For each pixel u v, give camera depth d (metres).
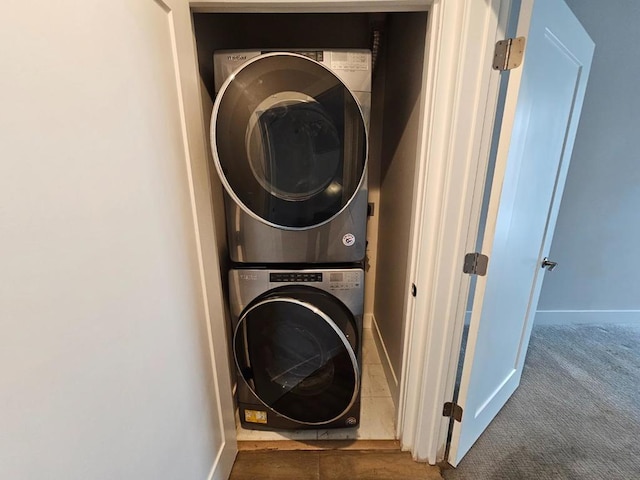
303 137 1.15
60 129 0.52
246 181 1.15
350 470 1.42
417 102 1.26
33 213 0.48
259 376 1.42
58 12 0.51
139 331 0.75
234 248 1.35
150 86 0.78
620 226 2.37
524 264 1.48
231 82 1.06
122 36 0.67
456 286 1.19
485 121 1.02
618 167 2.23
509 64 0.96
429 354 1.29
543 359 2.19
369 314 2.39
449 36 0.98
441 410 1.37
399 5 1.01
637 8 1.92
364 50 1.19
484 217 1.97
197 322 1.06
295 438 1.57
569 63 1.30
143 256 0.76
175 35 0.89
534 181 1.32
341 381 1.38
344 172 1.18
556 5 1.03
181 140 0.94
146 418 0.79
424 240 1.19
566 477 1.41
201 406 1.11
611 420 1.71
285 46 1.82
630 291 2.53
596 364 2.14
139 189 0.74
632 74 2.04
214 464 1.23
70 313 0.55
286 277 1.34
